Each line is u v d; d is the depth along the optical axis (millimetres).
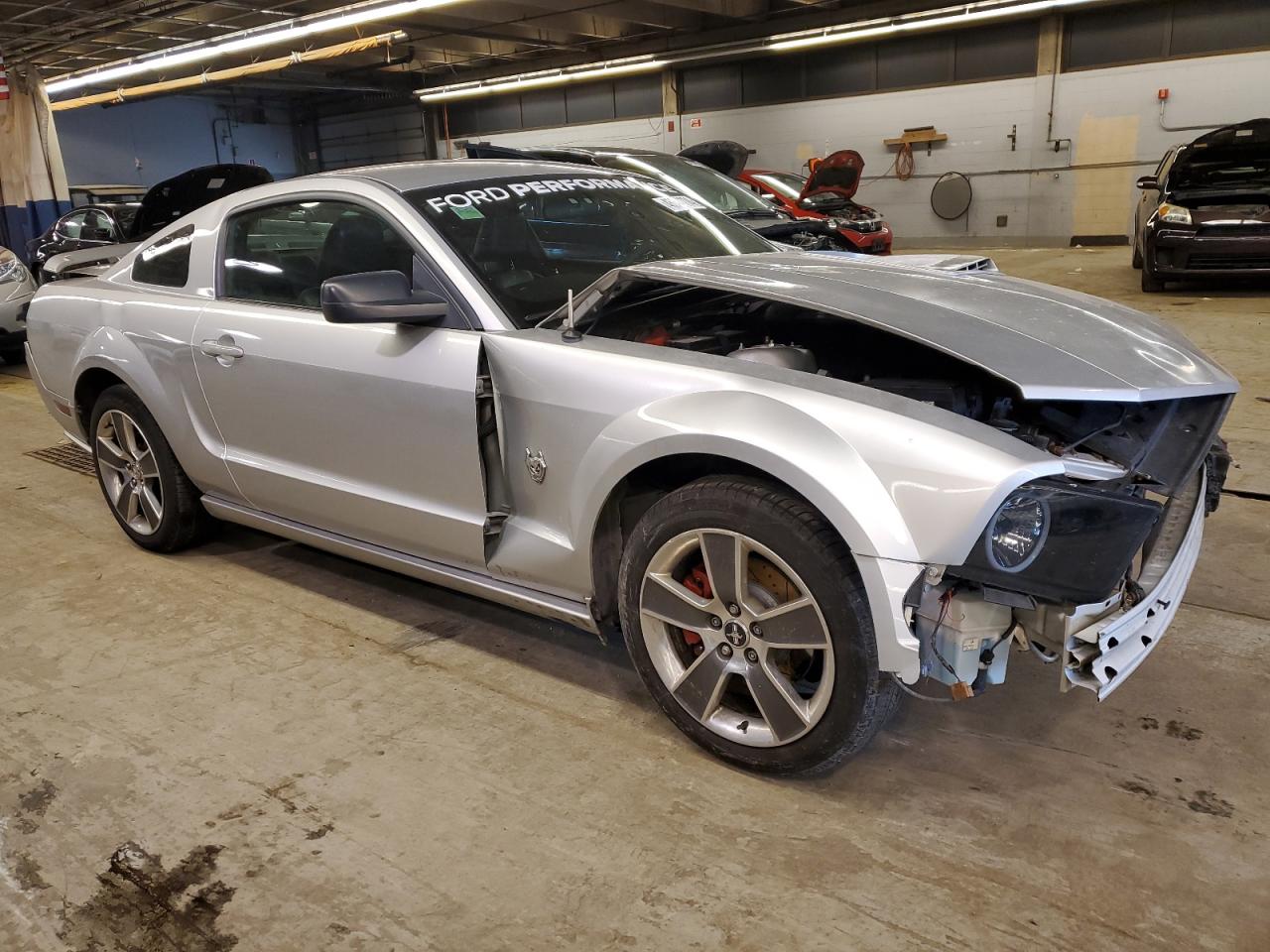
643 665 2303
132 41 19188
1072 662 1896
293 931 1784
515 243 2738
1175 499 2322
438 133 25391
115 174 25734
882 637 1848
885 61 17547
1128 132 15648
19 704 2633
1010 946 1676
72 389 3693
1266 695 2457
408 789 2193
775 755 2105
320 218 2922
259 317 2969
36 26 15883
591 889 1859
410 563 2805
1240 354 6504
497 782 2207
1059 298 2527
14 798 2215
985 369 1965
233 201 3268
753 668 2098
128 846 2035
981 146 16953
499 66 22734
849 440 1874
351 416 2699
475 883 1890
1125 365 2080
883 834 1984
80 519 4234
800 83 18594
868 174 18281
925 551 1794
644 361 2195
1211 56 14758
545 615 2520
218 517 3473
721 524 2031
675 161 7410
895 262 3041
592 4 16797
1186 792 2084
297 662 2820
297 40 19359
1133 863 1872
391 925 1789
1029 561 1783
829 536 1919
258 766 2307
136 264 3635
